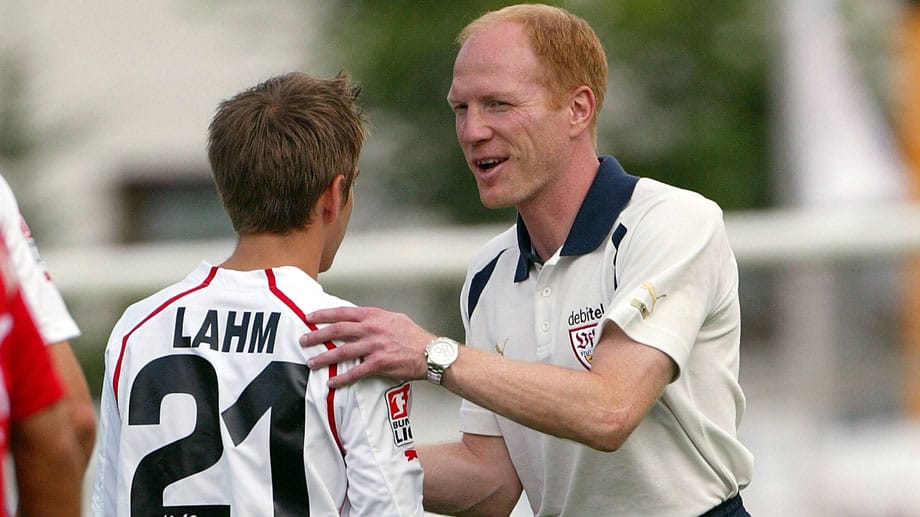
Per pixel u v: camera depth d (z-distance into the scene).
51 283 9.30
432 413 17.23
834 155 28.77
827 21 29.48
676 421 11.23
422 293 18.75
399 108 34.62
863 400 20.23
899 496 19.80
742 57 36.25
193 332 9.91
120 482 9.91
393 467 9.59
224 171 9.99
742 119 36.03
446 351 9.93
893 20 33.94
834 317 20.20
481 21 11.57
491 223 34.31
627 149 35.75
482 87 11.16
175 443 9.77
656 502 11.33
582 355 11.23
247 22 39.53
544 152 11.26
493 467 12.32
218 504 9.64
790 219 20.58
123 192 45.06
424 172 34.56
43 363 7.90
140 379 9.97
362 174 35.03
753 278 20.30
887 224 19.97
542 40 11.23
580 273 11.33
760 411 20.30
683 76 36.34
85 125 43.78
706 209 11.29
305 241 10.10
